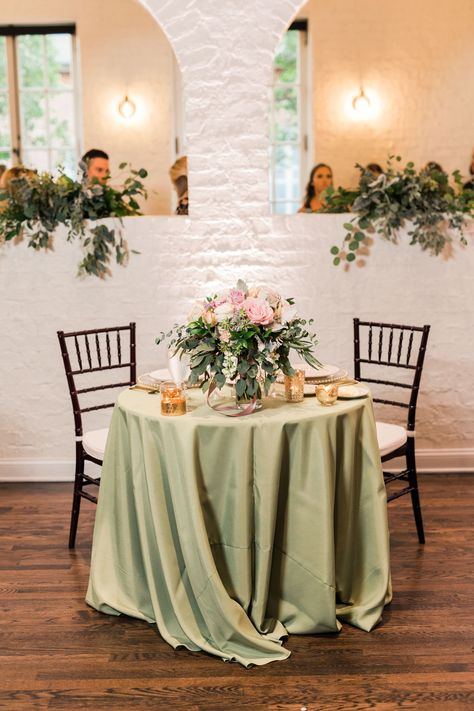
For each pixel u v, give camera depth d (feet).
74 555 10.60
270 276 13.14
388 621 8.68
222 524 8.31
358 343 11.59
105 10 22.47
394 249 13.16
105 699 7.33
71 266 13.19
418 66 22.82
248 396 8.44
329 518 8.21
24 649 8.21
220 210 13.00
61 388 13.53
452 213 13.00
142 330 13.29
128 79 22.72
